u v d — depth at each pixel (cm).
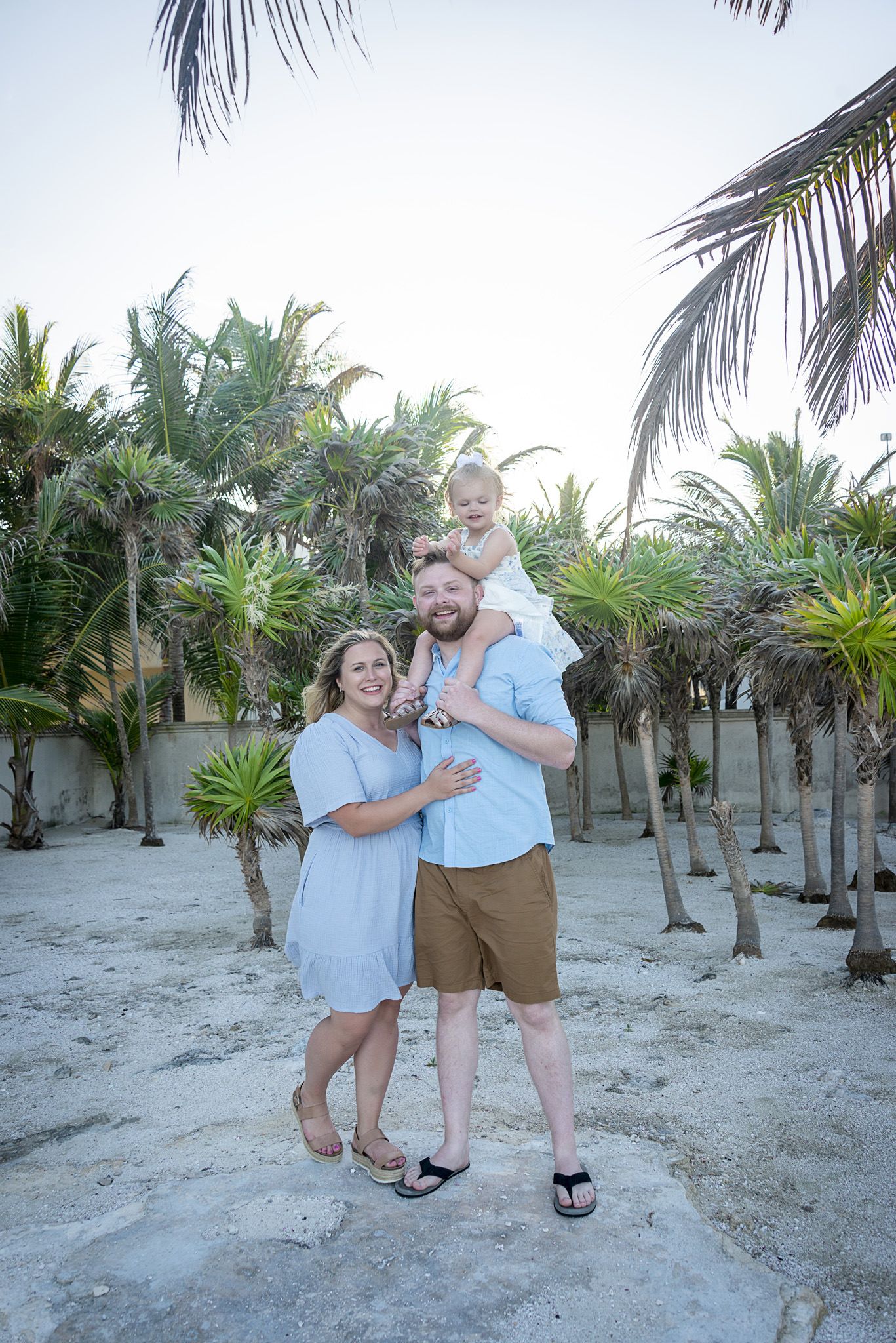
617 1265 231
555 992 264
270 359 1891
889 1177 318
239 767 707
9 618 1449
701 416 577
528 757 262
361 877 273
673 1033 489
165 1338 210
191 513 1491
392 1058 292
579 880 1005
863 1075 418
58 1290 229
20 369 1717
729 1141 351
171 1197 277
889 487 898
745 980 584
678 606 732
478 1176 281
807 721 834
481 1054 464
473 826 264
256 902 735
